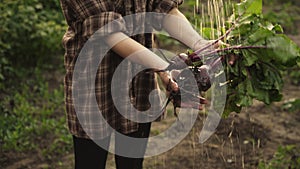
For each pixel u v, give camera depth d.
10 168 3.97
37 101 5.06
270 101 2.54
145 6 2.44
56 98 5.10
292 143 4.34
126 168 2.73
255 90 2.49
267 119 4.75
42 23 5.79
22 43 5.75
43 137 4.38
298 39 7.02
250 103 2.48
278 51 2.40
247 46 2.43
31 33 5.75
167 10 2.51
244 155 4.06
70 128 2.50
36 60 5.88
